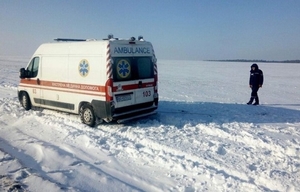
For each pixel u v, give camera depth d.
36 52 10.05
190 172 5.22
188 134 7.50
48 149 6.30
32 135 7.57
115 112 7.94
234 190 4.54
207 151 6.19
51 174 5.11
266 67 65.31
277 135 7.50
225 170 5.27
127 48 8.26
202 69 51.84
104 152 6.25
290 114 10.63
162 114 9.87
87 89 8.32
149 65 9.00
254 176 4.96
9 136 7.43
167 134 7.46
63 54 9.02
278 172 5.03
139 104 8.63
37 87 10.06
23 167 5.43
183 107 11.49
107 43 7.77
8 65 44.12
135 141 7.05
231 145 6.66
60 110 9.44
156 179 5.02
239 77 32.88
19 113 10.05
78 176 5.06
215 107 11.66
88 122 8.45
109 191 4.57
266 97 16.58
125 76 8.17
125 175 5.19
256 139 6.93
